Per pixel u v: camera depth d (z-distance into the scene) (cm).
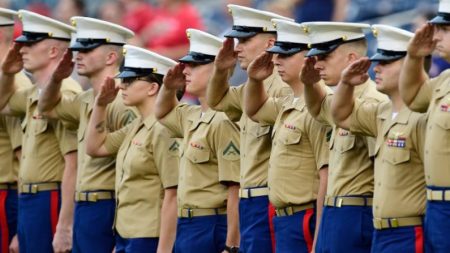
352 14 4584
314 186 2884
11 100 3572
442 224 2509
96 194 3262
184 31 4694
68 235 3416
